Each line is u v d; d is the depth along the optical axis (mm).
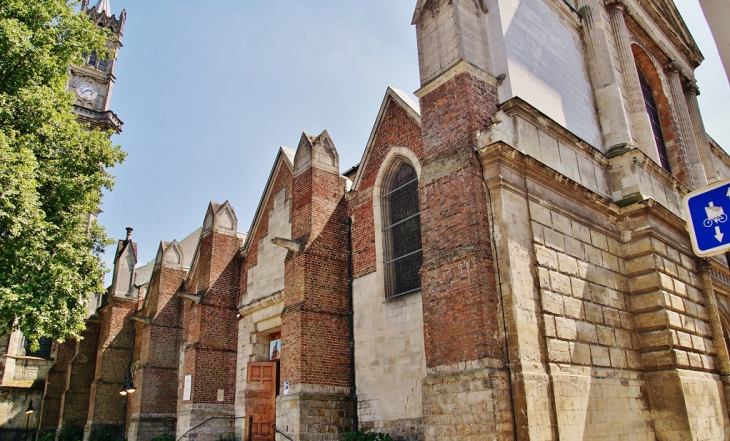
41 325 15289
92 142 18234
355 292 19453
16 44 15758
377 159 20078
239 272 26031
